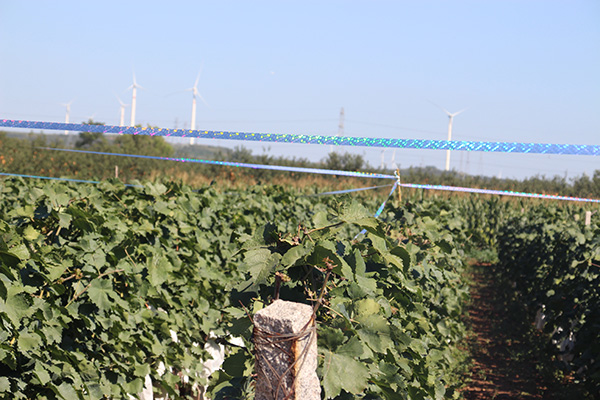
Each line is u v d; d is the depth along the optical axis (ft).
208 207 26.53
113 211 20.15
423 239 20.06
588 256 27.37
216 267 25.99
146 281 17.75
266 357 8.43
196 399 21.40
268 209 34.40
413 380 15.31
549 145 9.67
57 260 14.98
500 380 30.78
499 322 44.16
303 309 8.67
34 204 17.39
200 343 22.79
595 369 23.62
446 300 25.09
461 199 95.14
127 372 16.61
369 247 12.50
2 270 11.97
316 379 8.67
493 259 78.89
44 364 13.46
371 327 10.25
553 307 31.12
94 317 15.61
